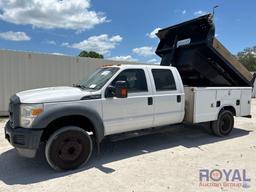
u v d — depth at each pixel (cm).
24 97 455
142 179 427
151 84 572
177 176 438
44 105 440
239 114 758
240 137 726
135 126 552
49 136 462
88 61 1242
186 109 655
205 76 739
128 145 632
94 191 385
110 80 515
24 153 447
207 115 671
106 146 622
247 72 771
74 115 470
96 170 469
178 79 625
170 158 534
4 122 941
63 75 1180
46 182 418
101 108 498
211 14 640
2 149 593
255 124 937
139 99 549
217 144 645
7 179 432
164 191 383
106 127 508
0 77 1047
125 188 394
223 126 722
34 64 1110
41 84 1130
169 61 763
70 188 396
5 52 1048
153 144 643
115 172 459
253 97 2339
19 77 1082
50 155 449
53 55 1152
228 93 720
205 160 520
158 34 807
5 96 1061
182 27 723
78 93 479
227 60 713
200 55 712
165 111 595
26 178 435
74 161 470
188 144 644
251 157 539
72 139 467
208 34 652
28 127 438
